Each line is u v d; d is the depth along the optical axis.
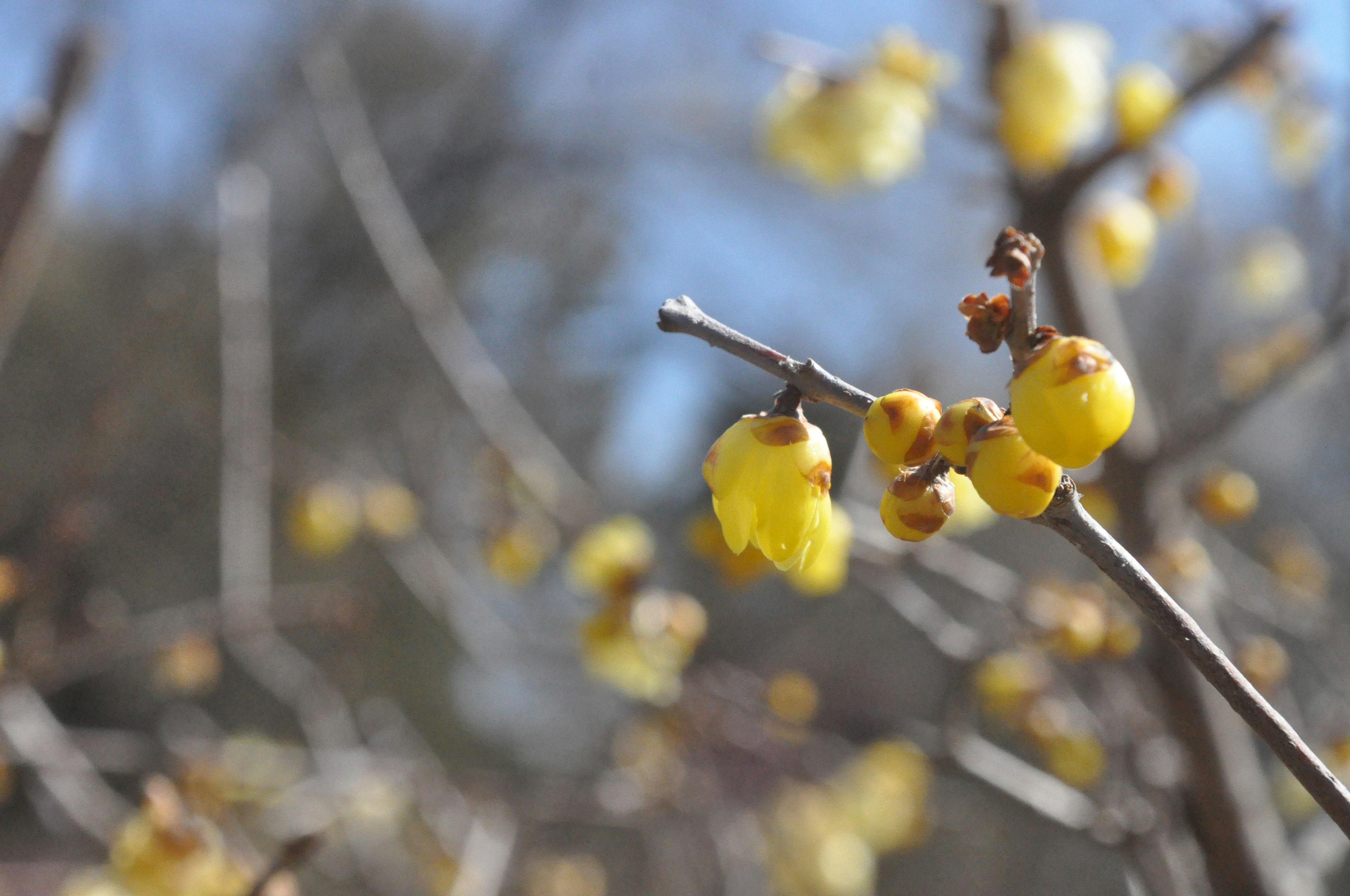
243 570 0.83
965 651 0.60
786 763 0.89
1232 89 0.66
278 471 0.96
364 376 1.83
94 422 0.83
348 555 1.70
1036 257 0.31
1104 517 0.58
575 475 0.83
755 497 0.33
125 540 1.44
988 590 0.57
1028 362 0.30
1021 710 0.63
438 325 0.75
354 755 0.81
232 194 0.79
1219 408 0.53
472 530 0.96
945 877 1.26
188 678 0.82
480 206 2.12
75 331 1.63
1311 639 0.80
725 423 1.72
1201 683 0.52
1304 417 1.25
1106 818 0.54
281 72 2.04
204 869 0.46
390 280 1.83
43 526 0.89
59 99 0.44
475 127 2.16
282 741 1.57
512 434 0.79
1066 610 0.54
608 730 1.23
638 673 0.58
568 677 0.96
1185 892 0.53
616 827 1.31
